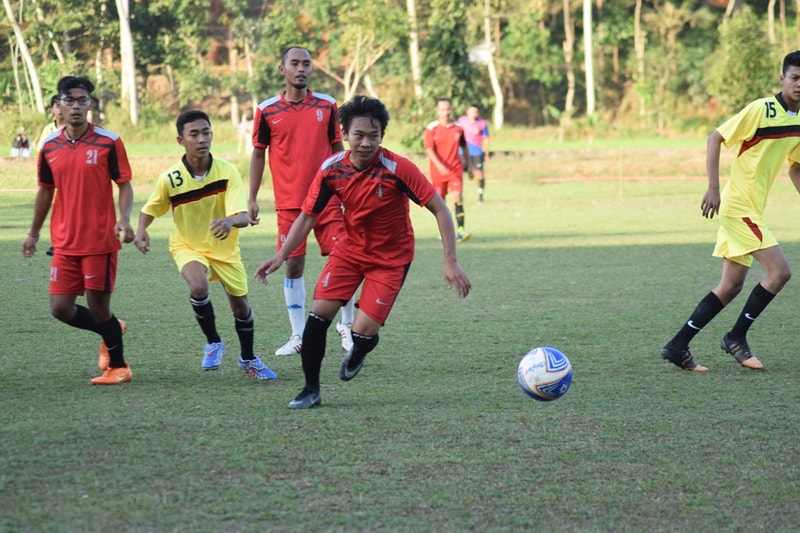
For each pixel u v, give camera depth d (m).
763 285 13.69
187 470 9.13
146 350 15.07
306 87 15.57
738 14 79.25
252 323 13.27
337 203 15.25
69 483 8.73
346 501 8.39
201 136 12.62
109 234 12.51
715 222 35.91
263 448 9.83
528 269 24.31
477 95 63.84
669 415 11.24
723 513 8.23
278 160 15.43
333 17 107.12
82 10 100.69
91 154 12.30
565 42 124.75
